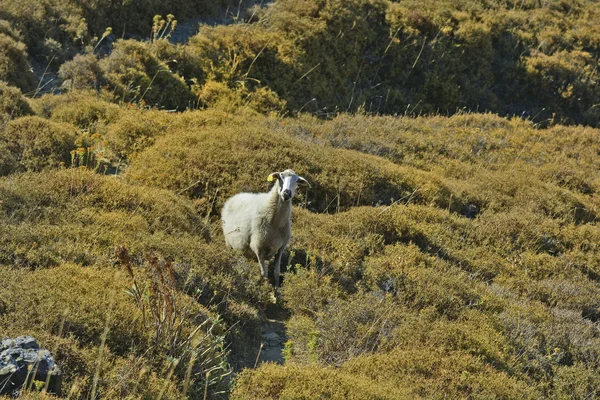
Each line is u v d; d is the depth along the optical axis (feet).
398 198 151.23
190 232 109.81
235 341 83.82
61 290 73.00
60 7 230.68
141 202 110.63
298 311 96.32
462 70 276.62
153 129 160.66
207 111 178.91
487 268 126.82
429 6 294.66
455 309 100.32
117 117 167.02
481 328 93.97
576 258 139.23
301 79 237.66
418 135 202.49
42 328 65.36
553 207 162.40
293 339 87.86
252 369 76.18
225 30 242.78
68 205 102.58
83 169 113.70
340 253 112.98
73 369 61.31
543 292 120.16
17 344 57.36
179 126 165.27
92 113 166.61
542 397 80.33
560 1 333.42
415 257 119.24
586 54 294.46
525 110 275.39
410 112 259.60
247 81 226.99
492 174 179.01
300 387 67.26
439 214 143.02
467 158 193.98
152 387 62.23
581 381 87.35
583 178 187.62
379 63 267.59
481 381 77.71
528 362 90.33
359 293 98.84
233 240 107.86
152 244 94.02
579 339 100.27
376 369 77.00
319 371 71.31
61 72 194.49
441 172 178.29
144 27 248.11
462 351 85.35
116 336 68.18
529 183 173.37
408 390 72.02
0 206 95.61
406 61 271.49
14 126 137.08
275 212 100.42
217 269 96.94
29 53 208.54
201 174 135.74
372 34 270.67
